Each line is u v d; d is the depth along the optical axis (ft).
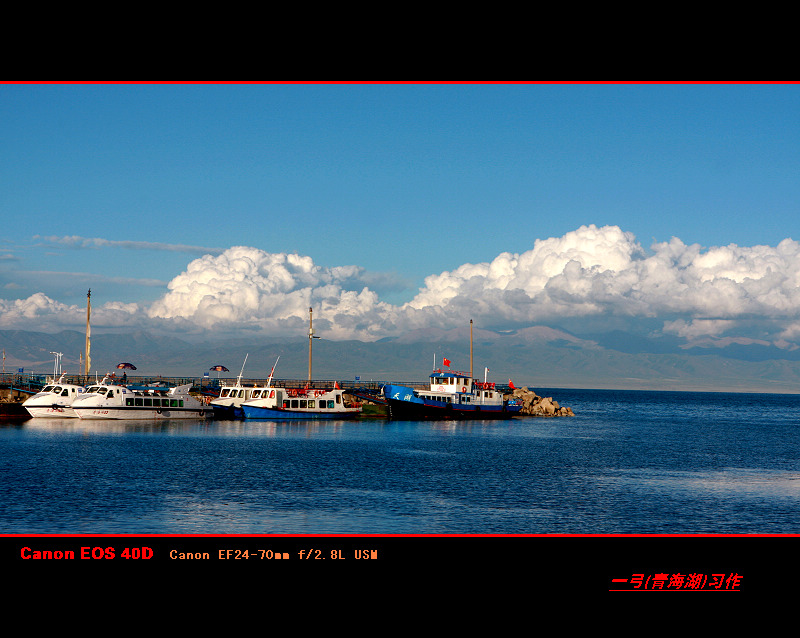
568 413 641.40
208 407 423.64
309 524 164.14
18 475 213.46
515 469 255.50
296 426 403.54
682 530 167.32
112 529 156.35
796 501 204.44
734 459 310.86
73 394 391.65
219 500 186.29
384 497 195.42
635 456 311.47
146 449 282.15
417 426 435.94
